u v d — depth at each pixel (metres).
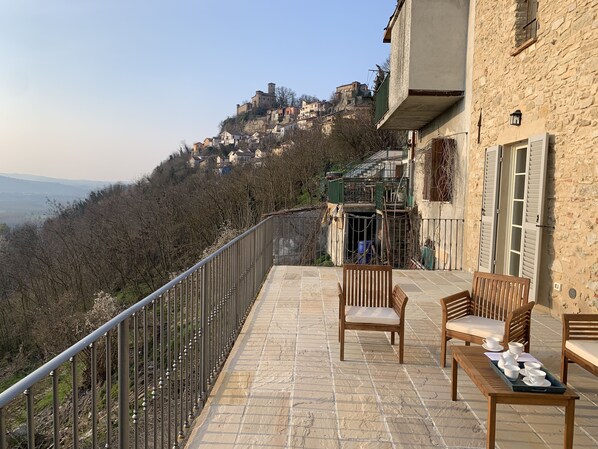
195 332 3.14
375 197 16.59
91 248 24.20
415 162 13.43
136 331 2.10
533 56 6.01
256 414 3.04
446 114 10.12
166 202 27.58
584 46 4.86
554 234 5.46
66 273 23.39
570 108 5.14
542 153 5.58
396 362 3.97
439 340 4.58
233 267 4.53
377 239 15.62
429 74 8.81
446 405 3.18
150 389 3.68
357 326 3.97
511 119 6.45
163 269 24.75
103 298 16.36
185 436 2.79
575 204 5.04
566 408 2.33
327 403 3.20
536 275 5.68
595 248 4.68
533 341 4.60
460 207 9.13
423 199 11.73
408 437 2.76
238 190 27.69
